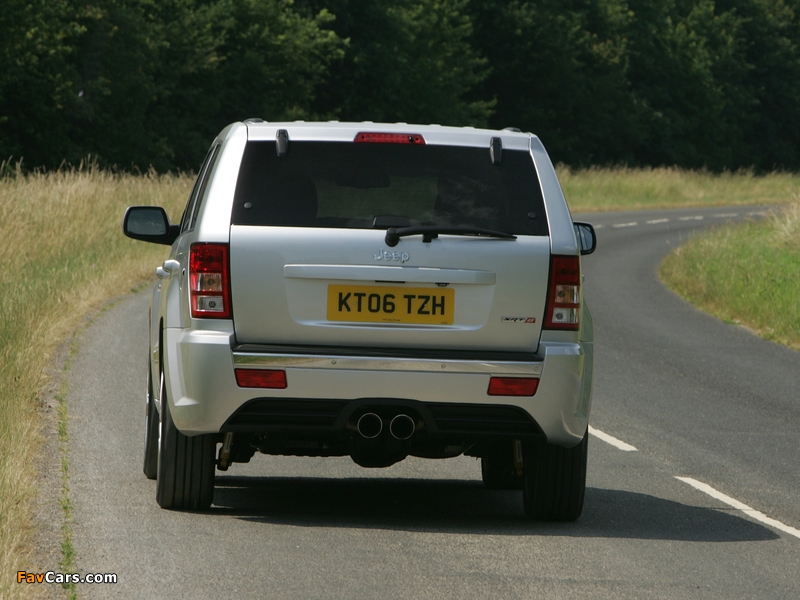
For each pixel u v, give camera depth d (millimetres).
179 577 14352
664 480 22703
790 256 69125
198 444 17531
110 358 33094
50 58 122500
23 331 32250
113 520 17047
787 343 46625
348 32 181375
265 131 17281
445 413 16719
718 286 59438
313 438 17594
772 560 16781
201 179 20016
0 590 12867
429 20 194500
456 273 16719
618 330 47844
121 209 64125
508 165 17422
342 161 17125
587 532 17938
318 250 16609
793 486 22844
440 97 193000
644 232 104625
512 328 16875
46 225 55000
